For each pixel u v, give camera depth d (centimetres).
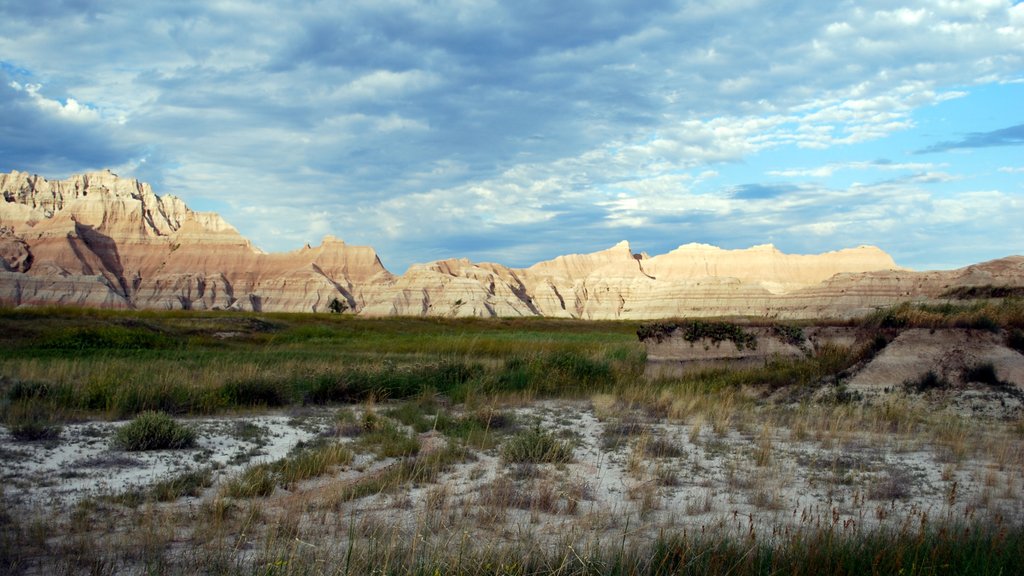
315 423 1460
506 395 1858
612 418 1523
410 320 6269
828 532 732
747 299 14575
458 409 1678
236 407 1614
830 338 2338
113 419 1428
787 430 1409
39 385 1580
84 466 1056
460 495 933
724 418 1485
